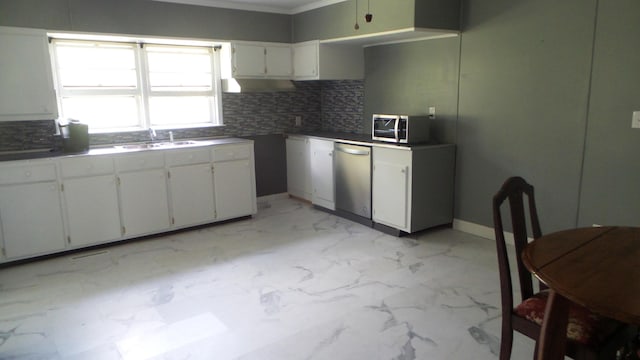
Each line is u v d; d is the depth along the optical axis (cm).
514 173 396
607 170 335
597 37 329
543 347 163
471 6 409
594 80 334
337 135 538
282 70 548
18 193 373
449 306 296
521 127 385
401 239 429
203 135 533
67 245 399
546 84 363
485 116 411
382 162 440
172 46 505
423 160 419
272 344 256
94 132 463
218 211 481
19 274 362
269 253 400
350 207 490
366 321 279
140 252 408
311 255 393
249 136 572
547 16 356
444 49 439
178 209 454
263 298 313
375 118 456
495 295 311
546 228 378
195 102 535
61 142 434
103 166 407
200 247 418
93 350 254
